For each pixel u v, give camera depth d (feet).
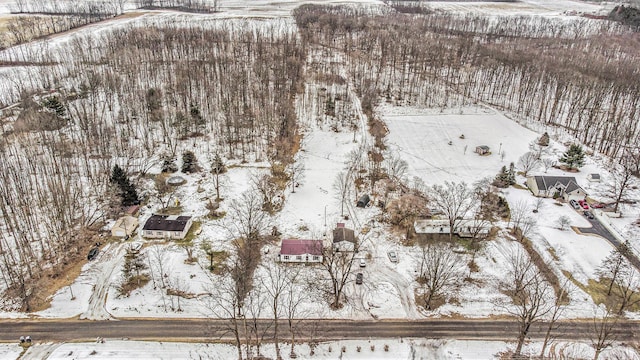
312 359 206.80
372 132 450.30
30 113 405.59
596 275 263.90
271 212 315.78
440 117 493.36
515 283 248.52
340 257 267.59
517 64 598.75
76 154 371.76
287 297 242.17
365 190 349.82
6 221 279.28
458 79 592.60
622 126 458.09
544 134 433.07
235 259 264.93
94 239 282.56
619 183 368.48
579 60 625.00
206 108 463.83
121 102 452.35
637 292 249.55
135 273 254.06
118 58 560.20
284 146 396.98
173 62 584.81
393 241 291.58
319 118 472.44
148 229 284.41
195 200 326.65
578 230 305.53
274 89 508.12
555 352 212.02
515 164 400.67
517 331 225.35
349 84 574.97
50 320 223.71
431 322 230.07
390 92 556.92
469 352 212.02
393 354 210.38
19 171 331.98
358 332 222.69
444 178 372.79
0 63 581.53
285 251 268.00
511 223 311.47
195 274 256.11
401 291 249.96
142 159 375.86
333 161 393.91
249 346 212.43
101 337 214.90
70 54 608.60
